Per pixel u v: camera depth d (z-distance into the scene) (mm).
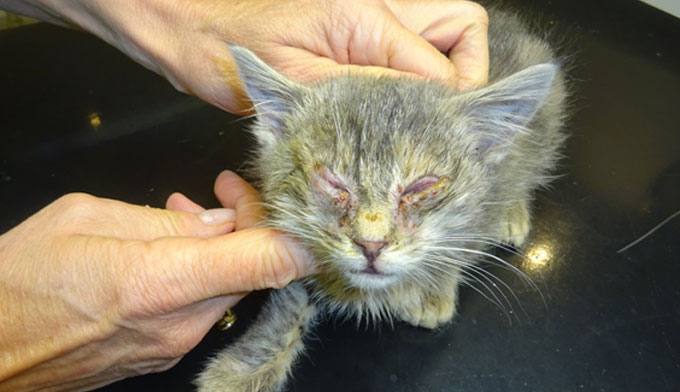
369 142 202
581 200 279
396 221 199
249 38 229
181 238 188
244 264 187
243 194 238
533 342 230
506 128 222
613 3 362
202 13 232
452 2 242
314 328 244
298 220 207
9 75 333
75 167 292
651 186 282
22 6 275
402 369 224
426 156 204
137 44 247
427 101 214
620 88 321
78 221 197
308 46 229
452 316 240
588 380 219
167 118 315
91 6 249
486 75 246
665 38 344
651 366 222
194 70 238
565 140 303
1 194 281
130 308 181
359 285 211
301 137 217
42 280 184
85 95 324
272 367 230
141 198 278
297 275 205
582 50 337
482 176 221
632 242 261
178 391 221
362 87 217
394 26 222
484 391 217
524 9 361
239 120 314
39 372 198
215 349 236
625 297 242
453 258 231
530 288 248
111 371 210
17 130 306
